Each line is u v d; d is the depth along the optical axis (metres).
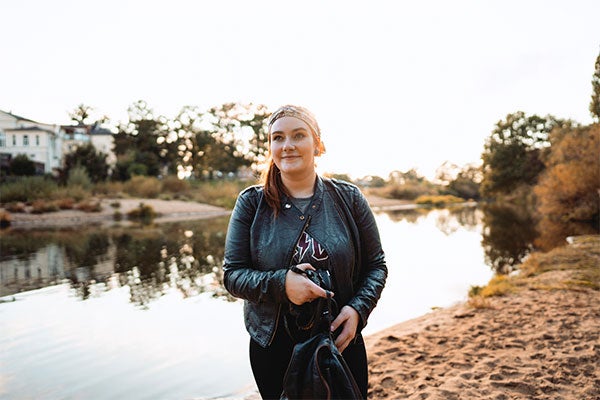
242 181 54.66
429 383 3.39
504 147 48.69
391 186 84.88
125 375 4.36
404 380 3.52
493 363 3.68
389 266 10.64
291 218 1.62
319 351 1.37
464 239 16.72
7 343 5.37
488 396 3.05
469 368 3.67
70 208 30.16
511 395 3.06
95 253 13.48
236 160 63.88
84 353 5.01
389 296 7.53
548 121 47.69
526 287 6.93
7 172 42.03
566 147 22.59
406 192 81.56
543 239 15.52
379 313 6.45
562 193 22.16
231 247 1.65
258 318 1.60
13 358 4.88
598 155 20.59
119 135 62.38
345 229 1.65
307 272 1.49
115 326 6.05
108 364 4.66
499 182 49.28
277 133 1.62
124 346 5.22
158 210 33.78
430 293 7.73
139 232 20.19
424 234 19.08
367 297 1.61
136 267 10.95
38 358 4.87
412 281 8.79
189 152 62.72
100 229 21.70
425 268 10.31
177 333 5.68
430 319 5.52
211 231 20.59
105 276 9.80
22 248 14.68
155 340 5.41
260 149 63.38
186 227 22.88
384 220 29.42
